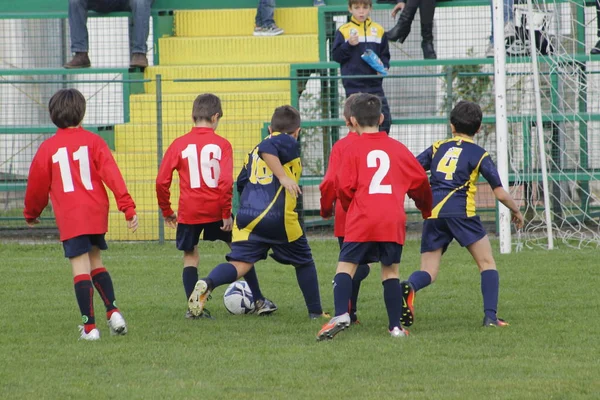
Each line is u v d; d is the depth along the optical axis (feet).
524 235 130.52
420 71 146.30
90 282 69.72
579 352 63.98
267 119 143.43
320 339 67.87
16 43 161.89
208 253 120.88
